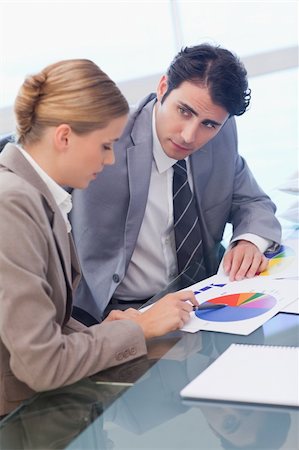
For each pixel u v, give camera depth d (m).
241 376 0.99
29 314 1.05
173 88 1.61
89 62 1.18
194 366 1.06
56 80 1.15
